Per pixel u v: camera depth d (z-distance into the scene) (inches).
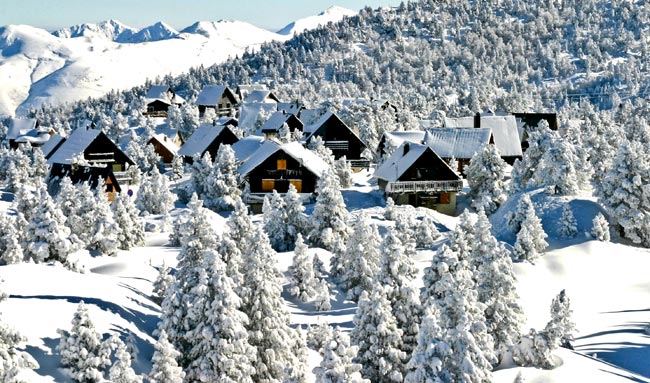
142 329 1255.5
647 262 2390.5
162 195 2950.3
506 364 1381.6
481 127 4138.8
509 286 1416.1
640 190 2613.2
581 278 2247.8
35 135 5477.4
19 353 863.7
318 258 1975.9
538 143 3248.0
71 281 1419.8
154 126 5782.5
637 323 1849.2
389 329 1096.2
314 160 3363.7
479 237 1460.4
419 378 917.8
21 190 2150.6
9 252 1628.9
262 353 1133.7
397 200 3304.6
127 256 2057.1
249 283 1144.8
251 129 5310.0
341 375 796.0
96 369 970.1
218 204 3088.1
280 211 2343.8
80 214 2106.3
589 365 1390.3
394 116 5541.3
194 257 1289.4
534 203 2807.6
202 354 1005.8
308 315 1707.7
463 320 946.1
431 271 1247.5
